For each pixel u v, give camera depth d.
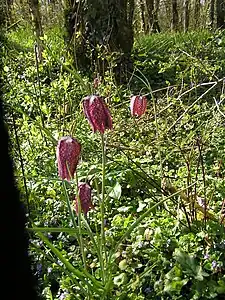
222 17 2.07
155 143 0.59
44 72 0.86
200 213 0.42
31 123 0.70
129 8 1.31
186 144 0.60
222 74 1.07
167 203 0.45
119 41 1.09
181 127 0.65
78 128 0.60
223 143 0.59
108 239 0.40
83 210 0.33
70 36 1.12
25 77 0.83
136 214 0.46
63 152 0.30
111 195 0.45
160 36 1.76
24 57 0.96
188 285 0.37
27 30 1.29
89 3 1.08
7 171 0.26
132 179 0.49
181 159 0.57
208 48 1.32
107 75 0.93
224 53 1.29
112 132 0.59
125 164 0.50
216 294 0.35
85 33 1.08
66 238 0.44
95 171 0.47
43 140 0.60
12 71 0.80
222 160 0.54
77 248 0.41
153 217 0.43
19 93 0.72
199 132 0.64
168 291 0.35
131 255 0.38
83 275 0.33
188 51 1.34
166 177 0.47
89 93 0.34
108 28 1.08
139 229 0.41
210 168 0.54
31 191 0.48
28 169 0.53
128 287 0.36
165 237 0.40
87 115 0.31
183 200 0.44
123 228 0.42
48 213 0.47
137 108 0.51
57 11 1.52
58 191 0.50
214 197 0.47
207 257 0.37
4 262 0.27
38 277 0.39
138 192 0.49
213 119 0.62
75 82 0.76
